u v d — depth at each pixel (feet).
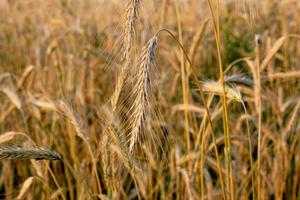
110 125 1.99
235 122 3.58
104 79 4.47
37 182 3.02
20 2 6.34
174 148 2.96
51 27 4.98
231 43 4.88
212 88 2.30
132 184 3.42
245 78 2.48
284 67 4.36
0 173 3.64
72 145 2.97
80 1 6.63
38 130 3.46
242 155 3.11
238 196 2.90
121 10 1.79
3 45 5.84
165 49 4.58
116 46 1.82
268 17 5.41
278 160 2.93
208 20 2.69
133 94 1.75
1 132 3.79
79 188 2.77
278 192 2.94
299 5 5.50
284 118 3.69
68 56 4.27
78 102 3.43
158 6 3.07
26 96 3.64
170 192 2.92
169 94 4.00
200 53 4.72
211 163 2.86
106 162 2.07
